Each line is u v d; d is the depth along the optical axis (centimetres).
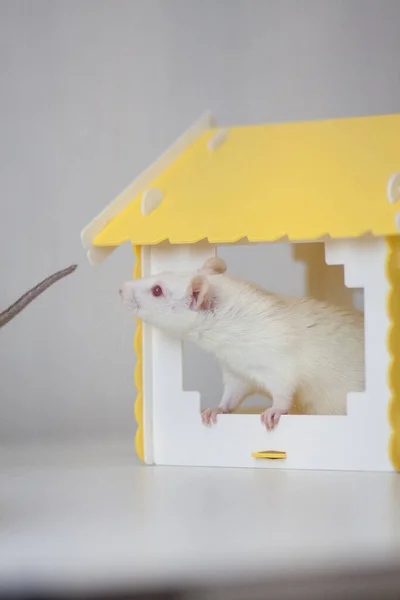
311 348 79
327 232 75
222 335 79
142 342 80
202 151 84
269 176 80
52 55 102
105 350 103
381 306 76
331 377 80
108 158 103
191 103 104
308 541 59
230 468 78
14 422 101
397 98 104
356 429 76
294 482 73
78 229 102
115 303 103
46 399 102
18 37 101
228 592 53
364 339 78
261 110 104
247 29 104
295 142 82
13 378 101
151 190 80
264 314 79
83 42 103
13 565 56
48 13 102
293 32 104
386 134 81
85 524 63
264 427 78
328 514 65
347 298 95
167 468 78
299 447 77
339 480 73
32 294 64
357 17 104
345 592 55
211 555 57
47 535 61
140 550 58
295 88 104
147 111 104
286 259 106
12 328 101
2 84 101
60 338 102
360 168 79
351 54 104
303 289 105
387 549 58
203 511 65
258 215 77
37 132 102
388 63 104
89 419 103
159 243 80
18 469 79
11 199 101
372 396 76
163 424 80
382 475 75
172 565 56
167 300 78
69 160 102
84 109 103
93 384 103
